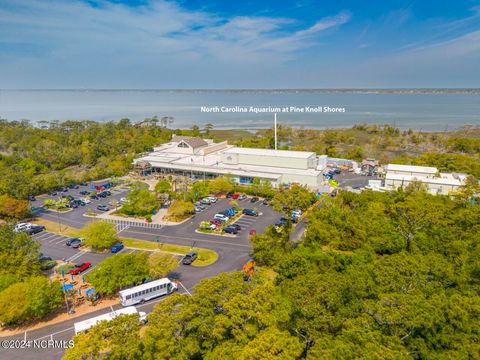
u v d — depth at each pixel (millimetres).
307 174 109688
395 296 37594
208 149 146250
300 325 37031
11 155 156875
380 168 136250
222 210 92938
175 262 58844
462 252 56062
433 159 132875
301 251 56219
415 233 65750
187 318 36094
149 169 132250
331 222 70938
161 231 80125
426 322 33938
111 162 141000
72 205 99312
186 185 106250
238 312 36156
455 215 71438
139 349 33375
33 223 87000
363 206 81812
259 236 63625
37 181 110250
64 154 151750
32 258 57906
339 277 42969
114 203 97250
